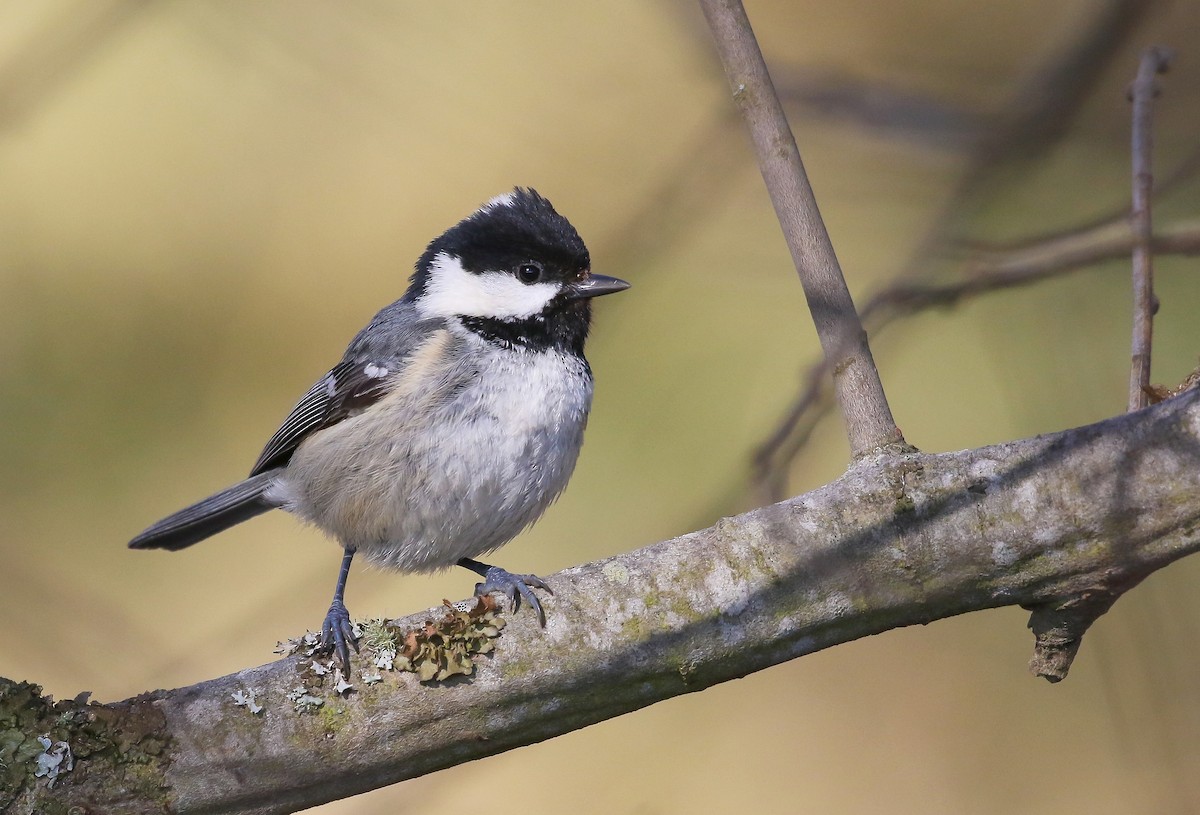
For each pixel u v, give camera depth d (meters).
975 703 11.80
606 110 10.88
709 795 11.31
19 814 5.32
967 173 5.44
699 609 5.70
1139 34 5.42
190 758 5.52
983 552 5.46
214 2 10.63
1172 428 5.30
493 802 11.25
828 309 5.79
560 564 12.31
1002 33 9.03
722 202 7.62
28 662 9.56
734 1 6.26
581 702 5.74
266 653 10.04
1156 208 5.20
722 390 12.82
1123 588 5.32
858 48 9.67
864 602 5.60
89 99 14.74
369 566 9.05
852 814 11.22
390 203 14.73
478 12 11.23
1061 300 6.50
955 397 12.59
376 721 5.66
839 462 11.73
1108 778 10.92
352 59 10.76
